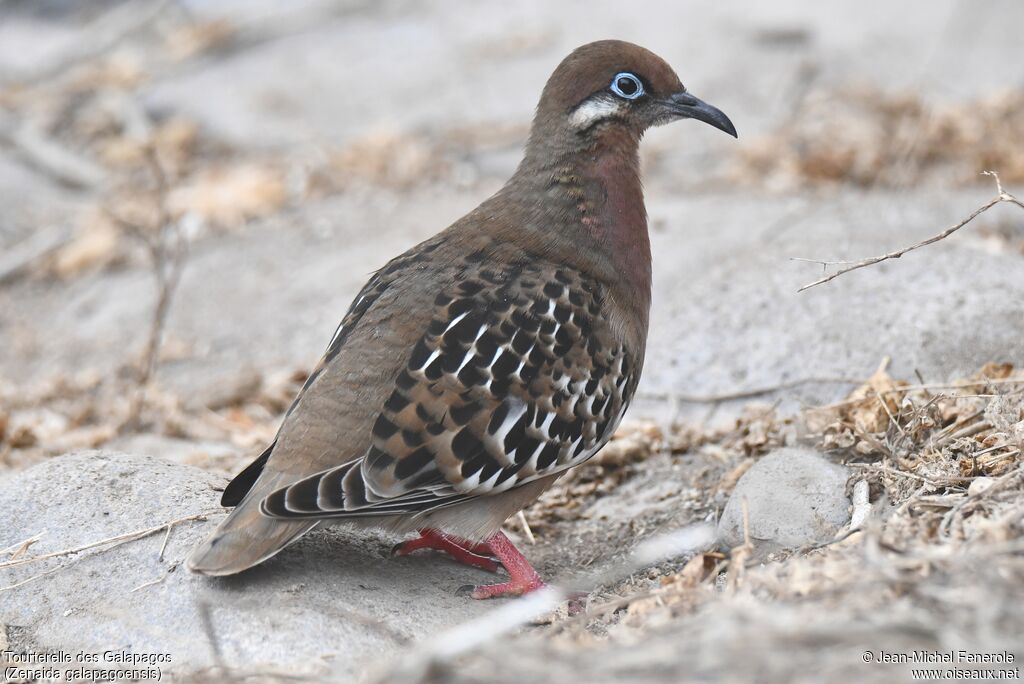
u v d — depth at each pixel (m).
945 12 24.62
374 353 8.78
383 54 25.42
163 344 16.59
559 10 26.69
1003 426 9.41
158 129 23.23
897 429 10.15
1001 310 12.23
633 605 8.20
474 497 8.96
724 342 12.98
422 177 20.66
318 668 7.81
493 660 6.60
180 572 8.88
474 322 8.91
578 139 10.06
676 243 15.84
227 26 26.91
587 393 9.23
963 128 19.45
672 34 24.80
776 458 9.92
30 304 18.72
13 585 9.16
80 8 28.75
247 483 8.98
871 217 15.20
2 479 10.19
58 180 22.23
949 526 8.16
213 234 19.77
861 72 22.69
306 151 22.08
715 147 20.61
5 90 25.09
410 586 9.17
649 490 11.25
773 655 6.30
